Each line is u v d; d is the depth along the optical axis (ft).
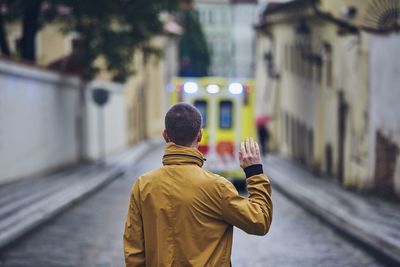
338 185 71.61
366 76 59.88
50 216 48.93
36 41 116.67
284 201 63.41
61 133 91.04
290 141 109.40
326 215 49.62
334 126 74.54
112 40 91.35
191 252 12.93
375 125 57.77
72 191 63.41
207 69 261.24
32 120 76.02
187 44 255.50
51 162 85.40
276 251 38.75
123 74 95.50
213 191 13.05
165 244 13.01
